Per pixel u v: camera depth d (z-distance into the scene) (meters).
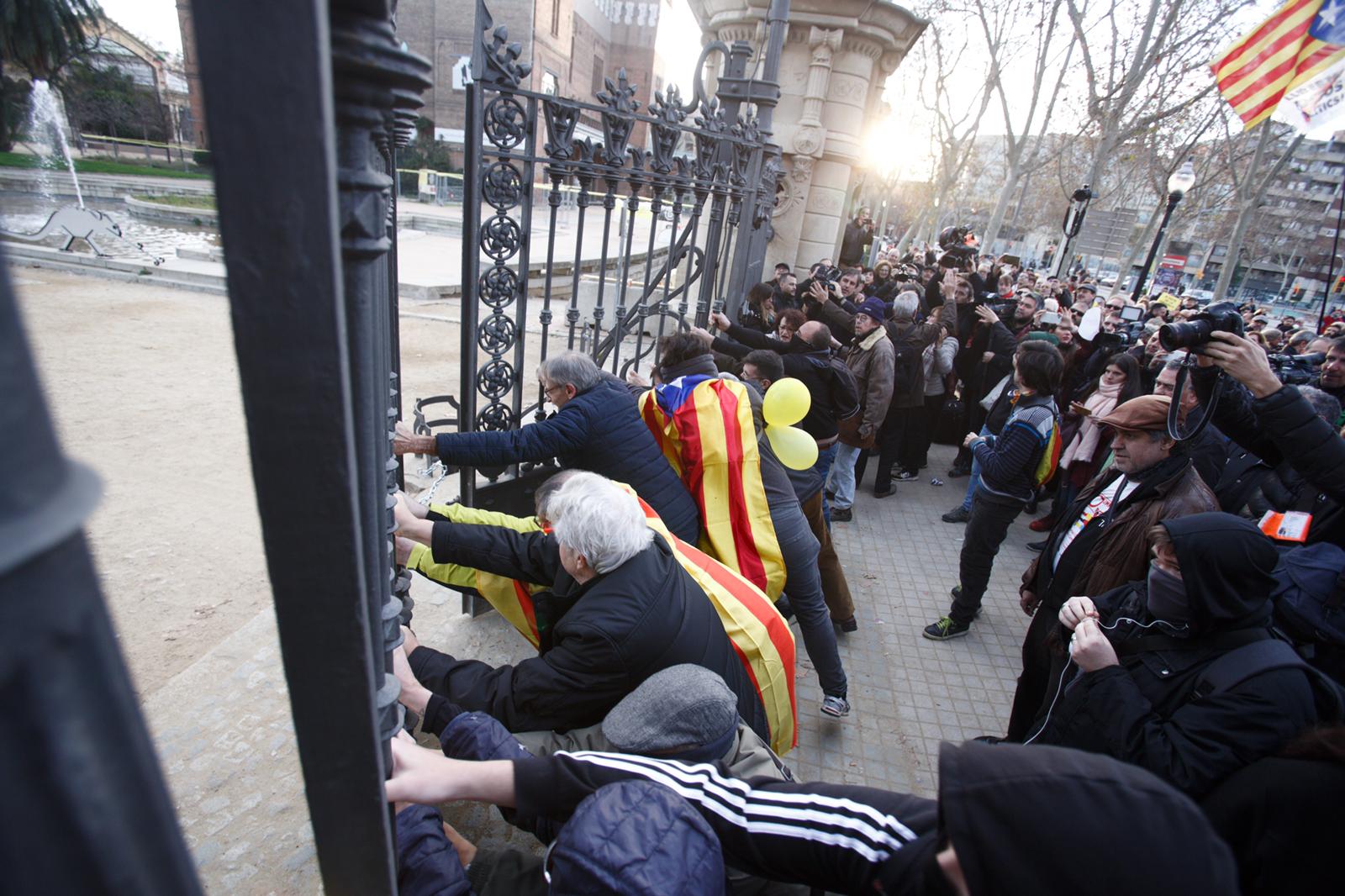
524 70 2.58
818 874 1.32
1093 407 4.88
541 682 1.92
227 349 7.25
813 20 7.27
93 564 0.39
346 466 0.66
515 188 2.72
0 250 0.33
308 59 0.54
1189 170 7.91
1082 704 1.93
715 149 3.62
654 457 2.78
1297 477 2.56
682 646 1.94
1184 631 1.82
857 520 5.48
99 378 6.04
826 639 3.13
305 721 0.78
